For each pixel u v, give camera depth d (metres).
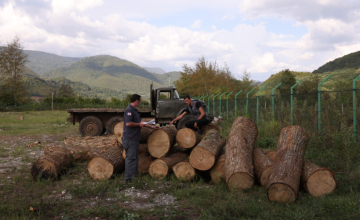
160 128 5.23
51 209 3.52
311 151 6.48
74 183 4.88
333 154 5.92
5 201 3.84
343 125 6.37
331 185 3.90
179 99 11.35
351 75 20.88
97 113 11.48
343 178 4.45
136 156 4.96
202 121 6.88
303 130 4.56
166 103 11.20
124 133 4.91
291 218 3.10
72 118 11.44
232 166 4.28
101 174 5.02
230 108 16.62
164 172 4.94
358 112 7.20
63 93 87.81
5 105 45.12
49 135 12.22
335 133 6.93
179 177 4.86
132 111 4.92
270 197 3.71
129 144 4.85
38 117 25.95
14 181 4.95
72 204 3.76
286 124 9.37
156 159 5.08
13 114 31.77
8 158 7.16
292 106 9.34
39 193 4.23
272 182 3.70
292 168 3.87
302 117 8.59
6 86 47.31
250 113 13.06
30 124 18.38
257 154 4.79
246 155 4.46
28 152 7.96
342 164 5.32
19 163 6.57
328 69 61.50
